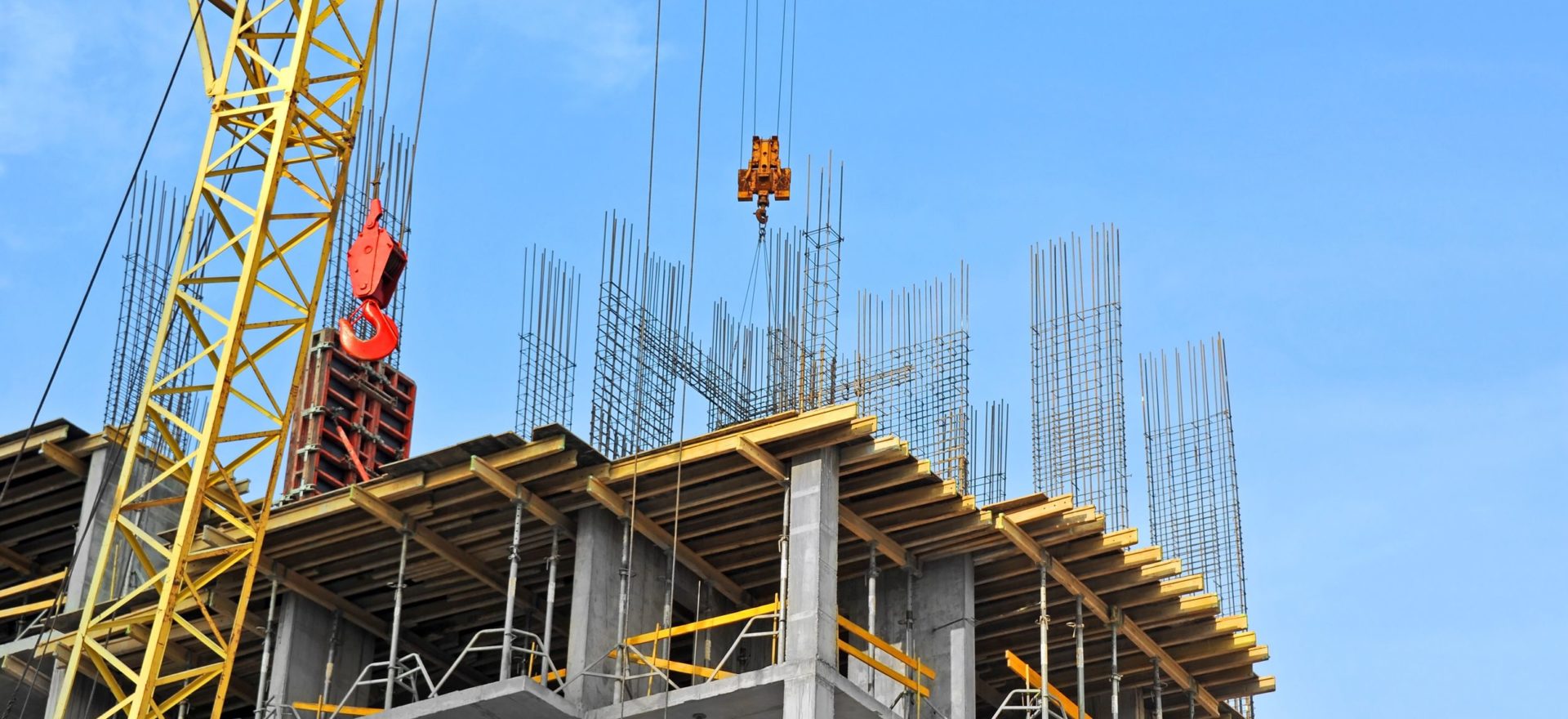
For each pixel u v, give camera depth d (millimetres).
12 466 62969
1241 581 60562
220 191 47656
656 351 58781
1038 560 56031
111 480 63312
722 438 52812
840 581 57938
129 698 44344
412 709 52000
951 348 60938
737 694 50688
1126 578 57531
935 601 56594
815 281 61219
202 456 45656
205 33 48625
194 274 47156
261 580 57438
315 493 67000
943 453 59281
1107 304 61406
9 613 56375
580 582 53625
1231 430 62406
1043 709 54562
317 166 48438
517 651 52094
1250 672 62281
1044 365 61531
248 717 64062
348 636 58688
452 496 54219
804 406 59188
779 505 54594
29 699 59781
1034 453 60406
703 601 57156
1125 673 62188
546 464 53375
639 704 51594
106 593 61562
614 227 58969
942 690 55250
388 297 49438
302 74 48156
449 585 58031
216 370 46219
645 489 54250
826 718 50031
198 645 60000
